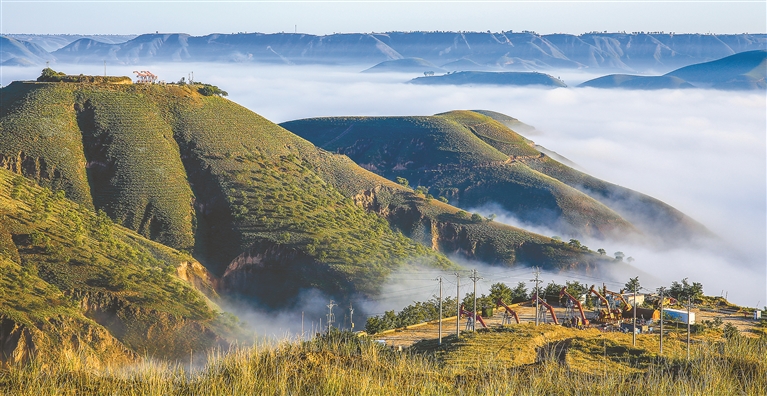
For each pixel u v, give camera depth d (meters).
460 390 16.28
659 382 17.33
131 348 77.50
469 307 66.88
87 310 80.75
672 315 61.25
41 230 91.00
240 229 124.44
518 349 43.41
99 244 94.75
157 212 127.56
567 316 64.88
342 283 109.00
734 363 18.52
